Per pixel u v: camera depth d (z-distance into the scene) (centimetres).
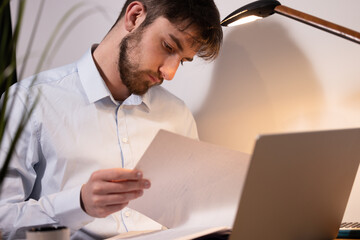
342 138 88
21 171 129
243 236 75
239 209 72
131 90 133
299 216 87
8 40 167
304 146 78
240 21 122
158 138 84
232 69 151
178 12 121
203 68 157
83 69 140
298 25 137
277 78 142
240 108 150
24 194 129
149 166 91
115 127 138
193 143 84
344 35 103
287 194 80
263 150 71
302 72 138
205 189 94
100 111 138
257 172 72
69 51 178
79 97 138
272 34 142
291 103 140
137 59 128
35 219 114
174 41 123
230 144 153
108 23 168
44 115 133
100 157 133
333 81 133
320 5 134
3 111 55
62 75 142
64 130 134
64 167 132
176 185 95
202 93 158
